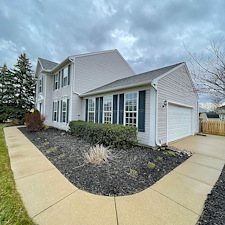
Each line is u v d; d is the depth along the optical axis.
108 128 5.76
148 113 6.21
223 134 10.53
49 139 7.36
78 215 2.12
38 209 2.23
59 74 12.04
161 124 6.40
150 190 2.82
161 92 6.45
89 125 6.93
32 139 7.46
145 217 2.09
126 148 5.75
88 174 3.42
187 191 2.80
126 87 6.80
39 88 15.77
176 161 4.50
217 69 4.22
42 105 13.85
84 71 10.48
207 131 11.55
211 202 2.45
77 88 10.09
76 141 6.86
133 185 2.98
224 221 2.01
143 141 6.32
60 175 3.38
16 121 15.76
